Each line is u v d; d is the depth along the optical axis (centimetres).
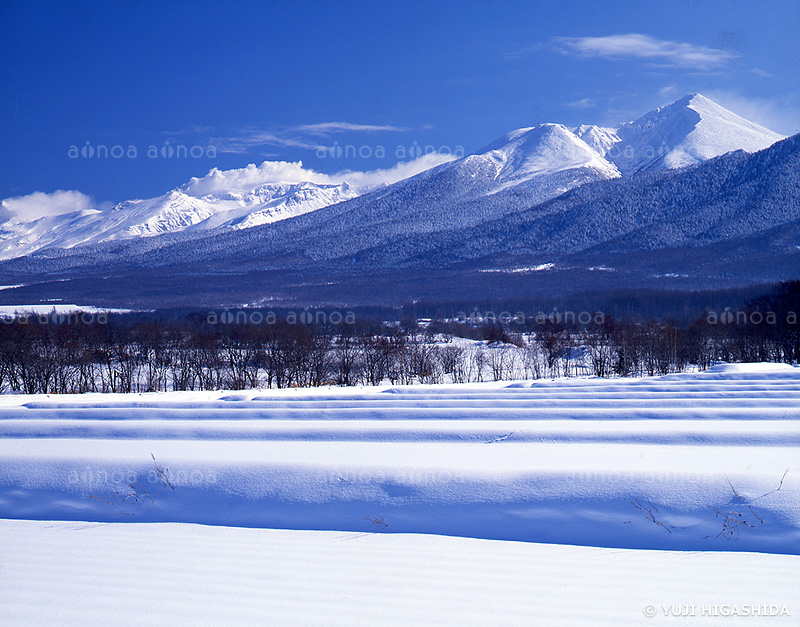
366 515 734
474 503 723
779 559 617
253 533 723
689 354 3847
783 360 3644
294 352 3700
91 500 796
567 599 559
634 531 671
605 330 4881
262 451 909
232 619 541
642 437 923
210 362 3869
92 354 3884
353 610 551
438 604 557
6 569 639
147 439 1019
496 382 1916
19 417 1241
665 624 520
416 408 1202
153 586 600
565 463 793
